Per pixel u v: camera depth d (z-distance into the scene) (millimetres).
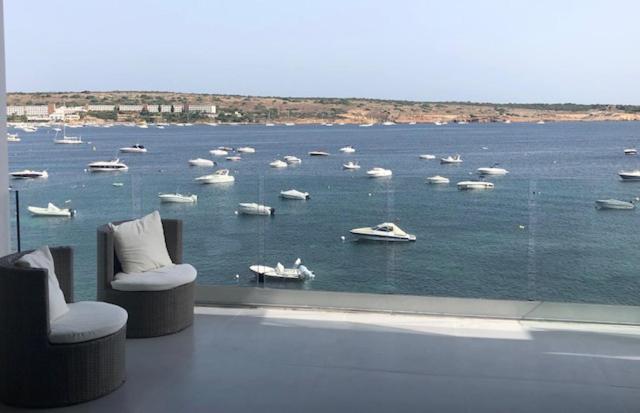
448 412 3213
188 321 4645
